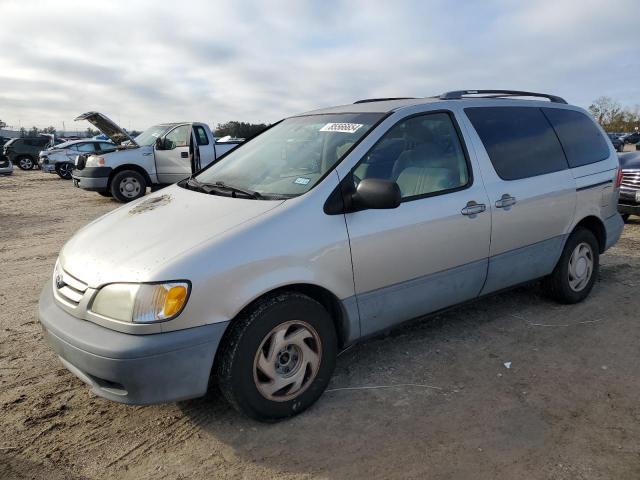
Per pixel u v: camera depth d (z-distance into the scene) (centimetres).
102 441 277
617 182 483
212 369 276
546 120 438
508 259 388
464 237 352
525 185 393
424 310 347
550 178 414
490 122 394
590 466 249
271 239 275
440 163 354
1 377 344
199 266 255
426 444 269
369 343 387
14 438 279
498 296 480
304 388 295
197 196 335
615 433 274
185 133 1184
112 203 1221
